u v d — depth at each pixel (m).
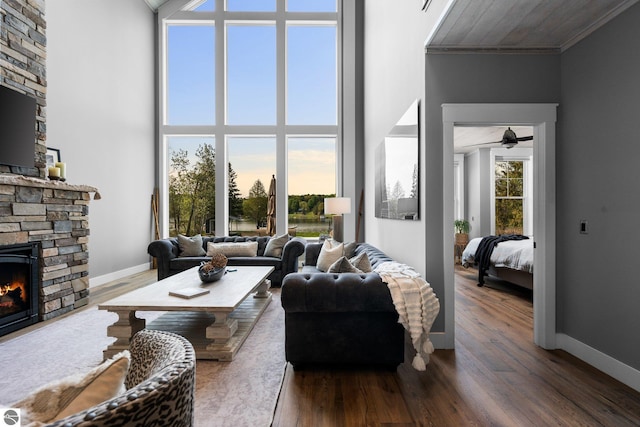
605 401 1.92
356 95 6.37
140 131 5.95
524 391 2.02
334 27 6.62
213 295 2.71
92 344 2.72
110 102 5.14
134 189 5.77
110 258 5.13
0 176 2.90
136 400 0.63
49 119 4.02
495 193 7.52
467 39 2.57
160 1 6.26
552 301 2.67
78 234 3.82
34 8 3.54
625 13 2.12
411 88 3.09
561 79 2.69
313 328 2.25
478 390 2.03
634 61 2.07
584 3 2.09
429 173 2.73
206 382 2.12
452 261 2.69
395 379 2.17
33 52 3.53
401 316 2.10
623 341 2.14
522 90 2.70
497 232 7.54
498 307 3.80
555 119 2.69
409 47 3.15
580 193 2.49
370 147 5.55
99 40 4.90
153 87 6.37
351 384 2.11
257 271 3.77
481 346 2.71
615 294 2.20
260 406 1.85
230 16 6.43
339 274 2.35
